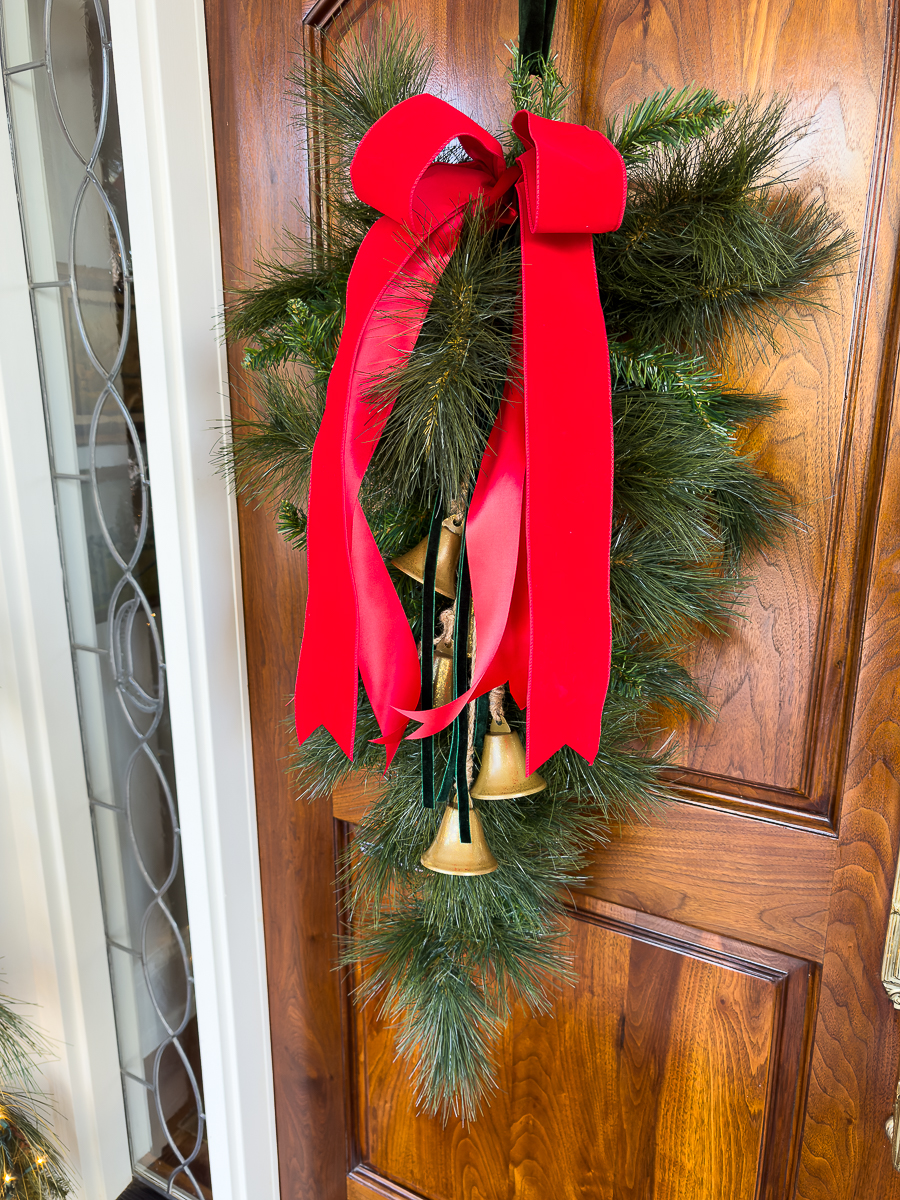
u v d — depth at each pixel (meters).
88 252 1.50
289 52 1.23
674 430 0.89
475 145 0.85
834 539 1.08
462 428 0.76
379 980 1.23
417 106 0.79
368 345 0.81
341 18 1.21
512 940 1.11
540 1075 1.47
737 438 1.10
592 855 1.33
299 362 1.16
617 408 0.92
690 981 1.30
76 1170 1.96
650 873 1.29
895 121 0.96
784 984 1.23
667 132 0.83
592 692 0.83
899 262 0.99
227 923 1.60
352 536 0.85
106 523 1.64
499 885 1.04
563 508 0.78
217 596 1.47
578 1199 1.50
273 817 1.60
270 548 1.46
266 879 1.65
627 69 1.07
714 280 0.87
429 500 0.97
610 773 1.05
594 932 1.36
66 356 1.59
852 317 1.02
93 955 1.89
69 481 1.67
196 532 1.42
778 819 1.19
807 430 1.07
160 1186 2.02
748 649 1.16
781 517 1.10
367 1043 1.66
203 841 1.56
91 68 1.39
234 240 1.36
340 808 1.51
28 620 1.66
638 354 0.86
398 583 1.09
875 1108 1.20
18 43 1.46
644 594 0.97
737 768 1.21
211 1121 1.75
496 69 1.13
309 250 1.08
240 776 1.57
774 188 1.03
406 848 1.14
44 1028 1.91
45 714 1.71
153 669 1.67
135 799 1.79
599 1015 1.39
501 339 0.79
